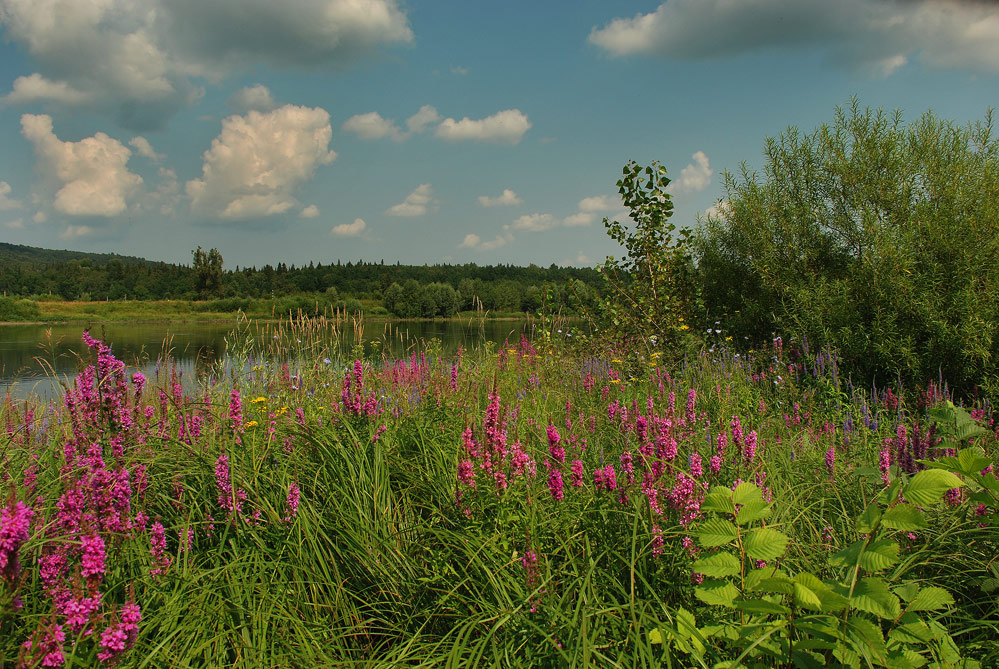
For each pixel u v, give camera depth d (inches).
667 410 172.4
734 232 446.6
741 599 72.5
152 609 99.8
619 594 102.3
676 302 422.0
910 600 72.4
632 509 115.8
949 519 113.3
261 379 250.1
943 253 327.3
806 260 386.9
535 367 371.2
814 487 136.7
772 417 224.1
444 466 142.9
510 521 113.0
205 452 151.9
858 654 67.1
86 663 79.0
